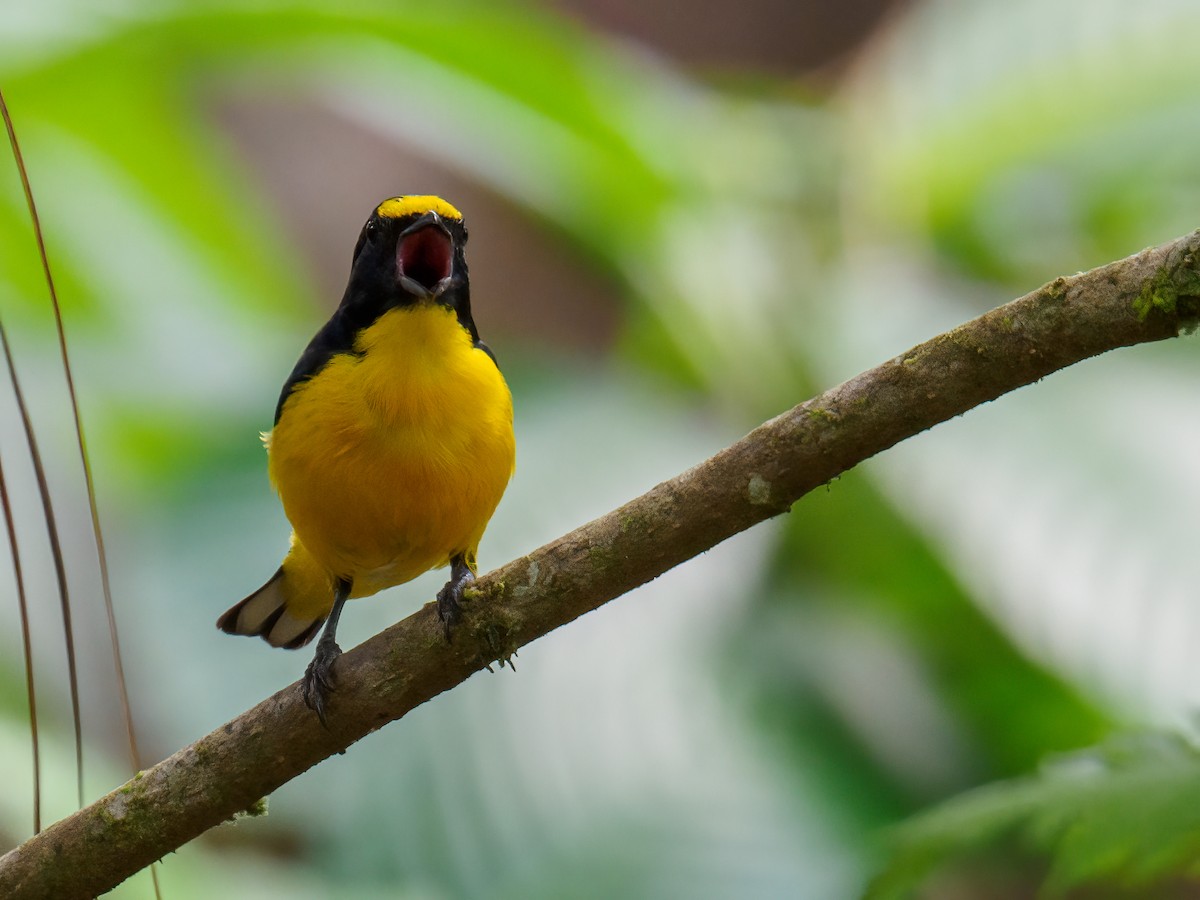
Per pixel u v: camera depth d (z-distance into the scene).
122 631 13.11
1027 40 12.57
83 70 12.12
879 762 10.00
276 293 14.99
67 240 13.34
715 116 13.27
